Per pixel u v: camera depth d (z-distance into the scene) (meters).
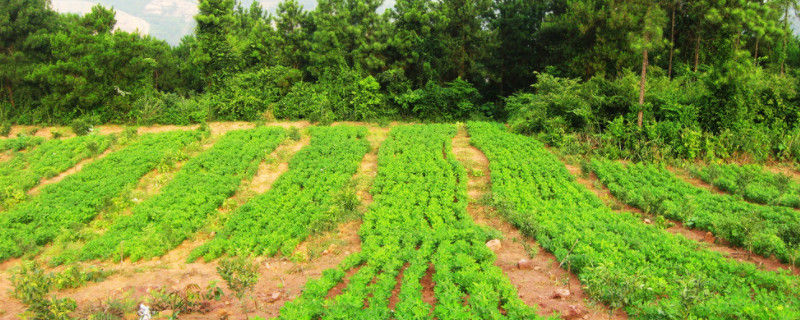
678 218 17.67
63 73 31.03
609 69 32.25
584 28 31.55
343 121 33.75
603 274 11.23
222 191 21.64
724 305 10.18
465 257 13.34
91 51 31.28
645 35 24.81
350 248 16.52
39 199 21.12
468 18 34.97
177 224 18.66
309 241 17.36
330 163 24.84
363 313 10.65
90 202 20.69
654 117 26.69
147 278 14.34
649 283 11.38
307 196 20.94
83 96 31.45
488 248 14.48
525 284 12.84
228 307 12.11
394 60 36.06
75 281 13.41
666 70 35.16
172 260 16.48
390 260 14.02
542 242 15.32
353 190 20.78
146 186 22.98
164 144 27.75
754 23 27.03
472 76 38.31
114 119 32.56
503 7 35.75
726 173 23.03
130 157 25.53
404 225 17.33
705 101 26.33
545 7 36.44
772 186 21.08
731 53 25.92
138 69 33.19
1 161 26.59
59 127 32.31
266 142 27.94
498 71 38.09
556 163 24.14
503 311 11.28
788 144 25.89
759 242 14.19
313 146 27.42
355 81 34.19
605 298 11.18
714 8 26.88
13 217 19.22
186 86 40.28
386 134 30.55
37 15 34.28
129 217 19.22
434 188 21.22
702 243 15.23
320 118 32.50
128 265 15.93
